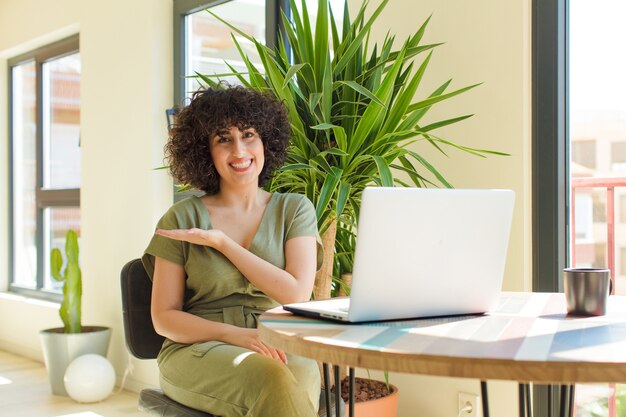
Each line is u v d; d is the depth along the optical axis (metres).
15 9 5.57
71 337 4.15
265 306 1.95
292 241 1.97
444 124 2.45
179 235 1.82
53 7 5.07
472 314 1.49
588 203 2.89
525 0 2.51
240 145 1.97
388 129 2.48
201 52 4.09
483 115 2.62
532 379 0.97
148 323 2.05
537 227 2.50
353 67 2.55
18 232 5.93
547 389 2.43
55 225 5.42
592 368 0.96
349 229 2.68
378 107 2.32
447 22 2.73
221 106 1.98
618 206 2.82
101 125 4.55
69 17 4.89
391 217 1.33
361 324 1.35
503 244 1.47
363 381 2.66
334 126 2.27
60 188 5.32
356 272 1.32
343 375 2.61
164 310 1.87
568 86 2.48
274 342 1.25
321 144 2.54
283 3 3.50
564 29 2.47
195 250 1.90
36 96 5.58
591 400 2.78
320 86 2.53
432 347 1.08
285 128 2.19
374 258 1.33
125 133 4.33
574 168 2.86
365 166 2.49
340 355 1.10
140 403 1.90
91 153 4.64
